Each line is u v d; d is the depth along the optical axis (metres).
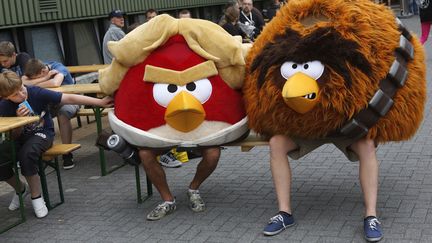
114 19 9.88
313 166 6.37
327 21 4.40
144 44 4.72
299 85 4.16
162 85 4.69
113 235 4.91
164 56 4.70
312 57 4.22
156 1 15.03
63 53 12.33
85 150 8.01
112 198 5.89
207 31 4.74
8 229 5.21
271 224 4.64
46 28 11.88
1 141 5.32
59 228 5.17
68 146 5.72
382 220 4.73
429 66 12.58
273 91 4.38
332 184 5.75
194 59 4.68
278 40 4.48
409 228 4.55
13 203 5.74
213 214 5.18
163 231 4.90
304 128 4.41
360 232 4.54
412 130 4.57
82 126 9.57
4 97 5.30
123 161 7.24
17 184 5.33
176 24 4.77
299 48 4.27
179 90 4.66
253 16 11.06
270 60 4.40
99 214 5.45
